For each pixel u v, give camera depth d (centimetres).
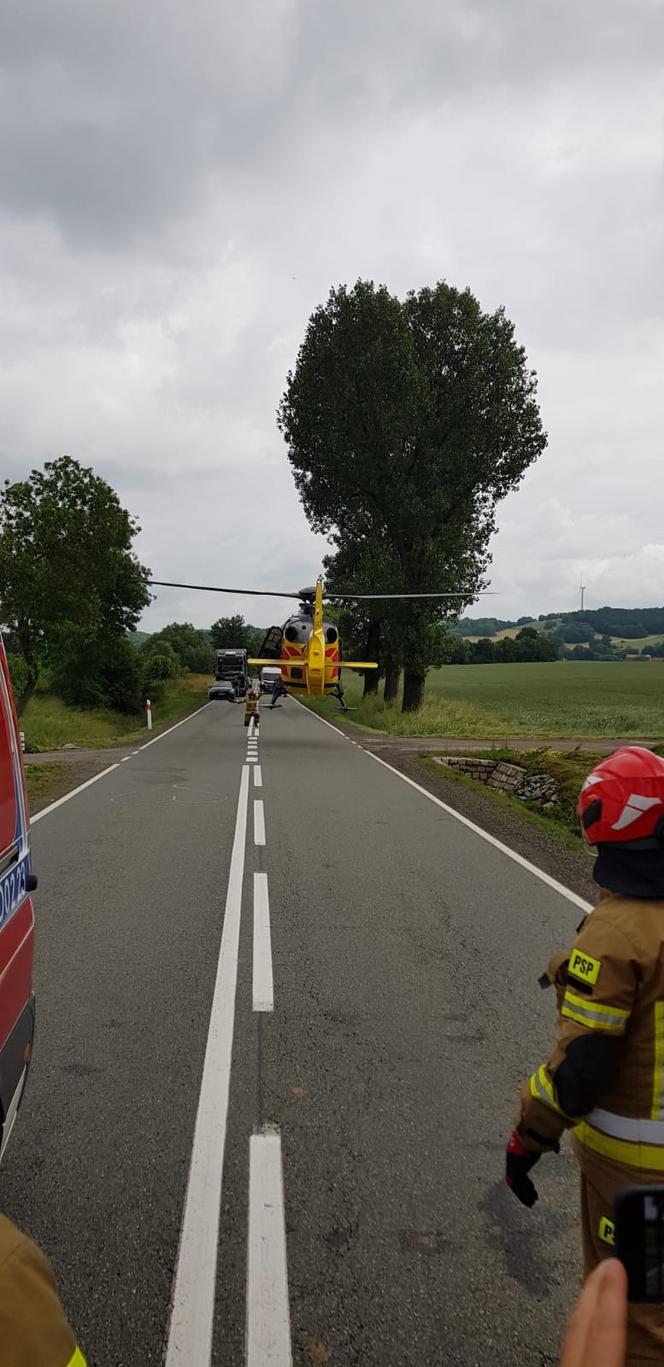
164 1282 312
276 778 1869
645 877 218
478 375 3778
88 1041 530
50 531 2977
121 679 5297
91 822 1314
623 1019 209
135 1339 285
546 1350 285
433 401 3850
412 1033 550
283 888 924
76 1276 314
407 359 3703
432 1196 371
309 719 4191
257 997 609
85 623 3141
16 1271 111
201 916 812
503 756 2233
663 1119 210
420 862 1069
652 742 2961
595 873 228
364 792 1673
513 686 8131
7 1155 398
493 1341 288
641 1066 211
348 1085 476
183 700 6594
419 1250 335
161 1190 371
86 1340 284
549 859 1107
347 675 8394
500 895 916
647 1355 188
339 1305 304
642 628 17925
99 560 3075
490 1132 427
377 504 3975
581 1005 211
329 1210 359
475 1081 484
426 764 2161
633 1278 153
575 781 1772
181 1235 340
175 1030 549
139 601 5078
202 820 1336
